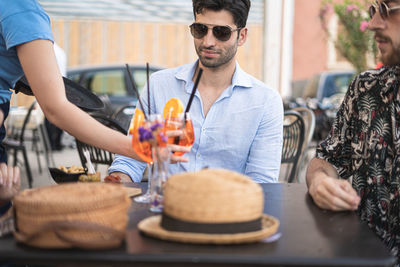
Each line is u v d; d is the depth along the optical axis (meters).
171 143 1.64
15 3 1.69
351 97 1.92
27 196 1.19
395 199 1.76
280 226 1.36
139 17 11.47
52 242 1.14
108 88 8.84
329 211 1.53
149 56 11.86
